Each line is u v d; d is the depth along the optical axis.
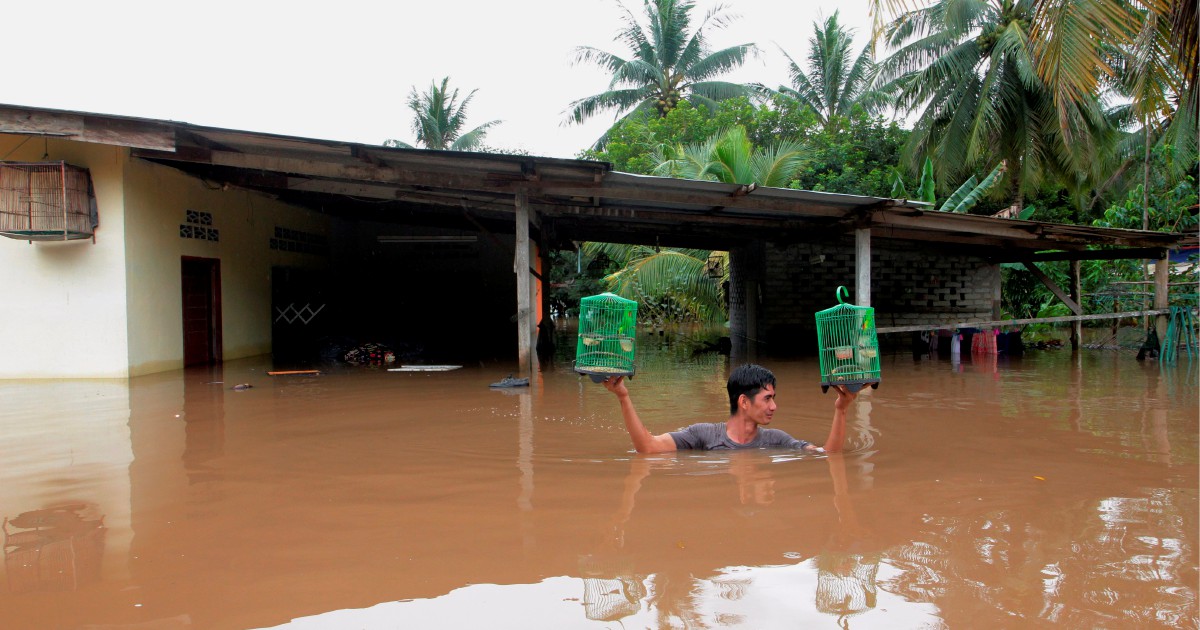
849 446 4.87
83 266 9.98
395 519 3.33
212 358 12.25
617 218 12.21
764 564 2.71
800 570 2.65
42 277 10.04
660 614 2.31
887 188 21.97
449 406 7.13
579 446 5.00
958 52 19.50
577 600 2.42
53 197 9.59
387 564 2.77
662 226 15.12
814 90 26.30
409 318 18.06
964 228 11.27
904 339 15.82
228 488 3.94
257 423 6.12
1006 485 3.79
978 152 18.89
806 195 9.86
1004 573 2.61
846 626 2.21
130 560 2.86
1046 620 2.24
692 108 25.28
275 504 3.61
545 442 5.18
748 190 9.73
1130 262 17.61
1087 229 11.80
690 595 2.45
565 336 21.38
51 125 8.74
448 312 18.14
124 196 9.96
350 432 5.66
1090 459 4.44
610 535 3.05
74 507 3.61
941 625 2.21
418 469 4.33
